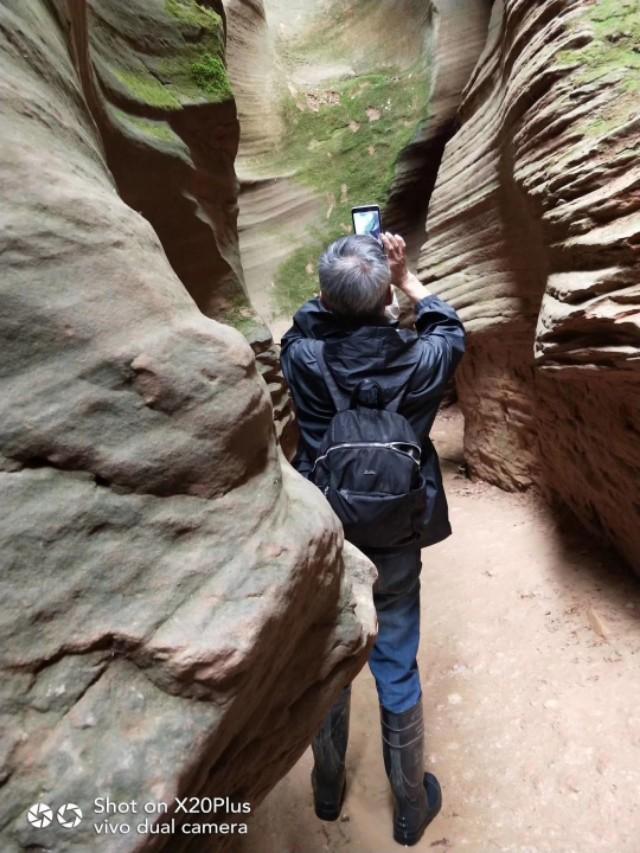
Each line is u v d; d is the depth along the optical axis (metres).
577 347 2.21
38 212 0.85
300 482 1.29
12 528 0.77
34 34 1.12
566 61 2.46
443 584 3.42
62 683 0.77
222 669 0.85
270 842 2.18
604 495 3.13
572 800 2.14
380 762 2.44
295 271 7.31
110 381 0.87
